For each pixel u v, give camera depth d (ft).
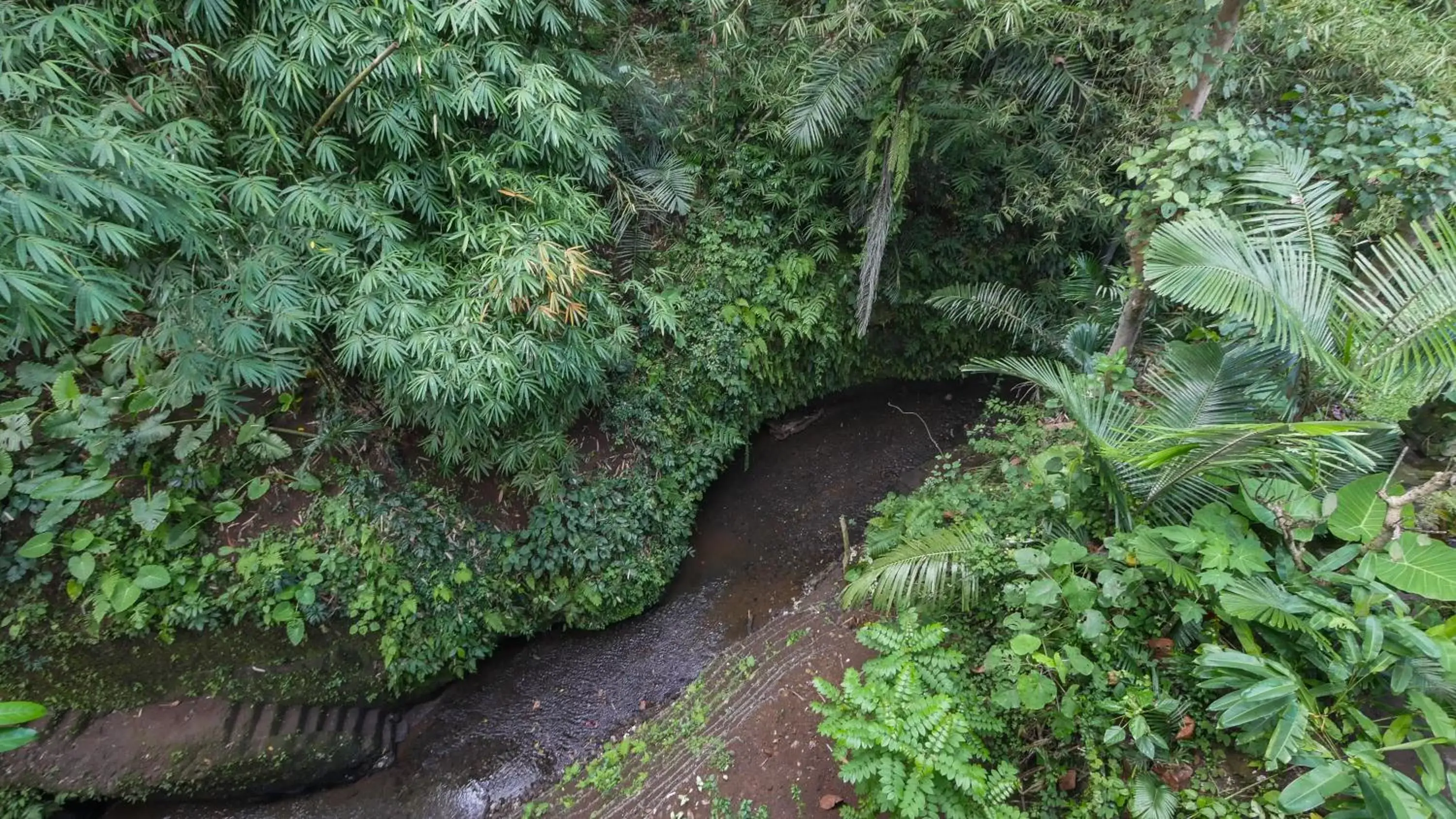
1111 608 9.12
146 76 10.16
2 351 9.14
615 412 16.37
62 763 10.89
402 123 11.55
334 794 12.59
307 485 12.95
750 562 17.38
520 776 13.07
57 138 8.01
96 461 11.21
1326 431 6.75
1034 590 8.91
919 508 13.67
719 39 18.11
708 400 18.39
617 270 17.15
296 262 11.09
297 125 11.43
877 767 8.27
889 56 14.67
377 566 13.12
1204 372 9.96
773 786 10.80
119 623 11.37
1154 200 10.53
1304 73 14.17
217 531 12.38
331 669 12.88
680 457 17.65
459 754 13.43
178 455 11.80
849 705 9.40
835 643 13.09
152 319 11.69
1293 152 10.06
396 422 13.50
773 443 21.17
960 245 20.42
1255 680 7.45
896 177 15.55
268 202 10.61
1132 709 7.89
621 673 14.93
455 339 11.60
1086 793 8.31
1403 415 9.55
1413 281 8.50
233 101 11.10
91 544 11.26
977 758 9.00
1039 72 15.28
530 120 12.58
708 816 10.67
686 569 17.33
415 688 13.84
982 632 10.59
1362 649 7.20
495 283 12.00
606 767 12.54
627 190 16.65
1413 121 11.12
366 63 11.04
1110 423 10.00
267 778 12.02
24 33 8.73
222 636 12.16
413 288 11.84
